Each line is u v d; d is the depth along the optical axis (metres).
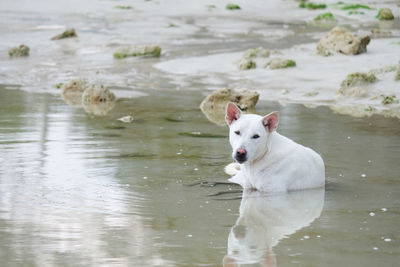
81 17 42.19
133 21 40.53
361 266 7.30
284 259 7.52
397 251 7.80
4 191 10.29
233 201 10.02
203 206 9.70
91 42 33.09
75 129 15.48
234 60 26.67
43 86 22.92
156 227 8.66
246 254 7.68
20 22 39.81
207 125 16.25
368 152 13.12
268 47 30.39
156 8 45.94
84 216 9.08
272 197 10.33
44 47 31.91
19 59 28.84
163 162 12.30
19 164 11.98
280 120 16.67
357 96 19.92
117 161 12.30
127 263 7.34
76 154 12.82
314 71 23.59
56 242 8.02
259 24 40.06
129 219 8.98
